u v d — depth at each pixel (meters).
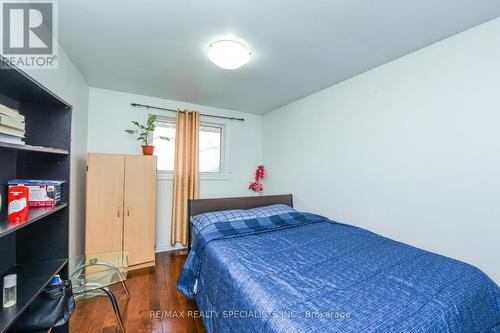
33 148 1.04
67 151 1.35
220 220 2.42
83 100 2.57
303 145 3.14
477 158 1.58
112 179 2.55
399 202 2.03
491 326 1.12
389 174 2.11
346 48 1.90
